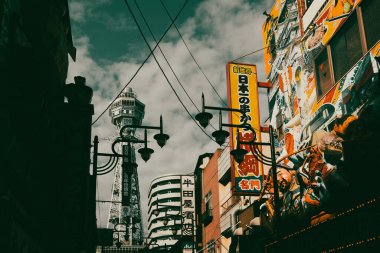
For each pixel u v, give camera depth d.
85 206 10.73
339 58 15.80
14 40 7.60
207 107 14.45
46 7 8.70
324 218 14.43
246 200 29.72
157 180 155.25
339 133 12.31
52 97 10.25
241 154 15.04
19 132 7.77
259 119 21.66
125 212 134.88
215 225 39.09
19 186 7.40
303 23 18.80
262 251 21.25
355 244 9.88
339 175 12.62
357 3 14.70
